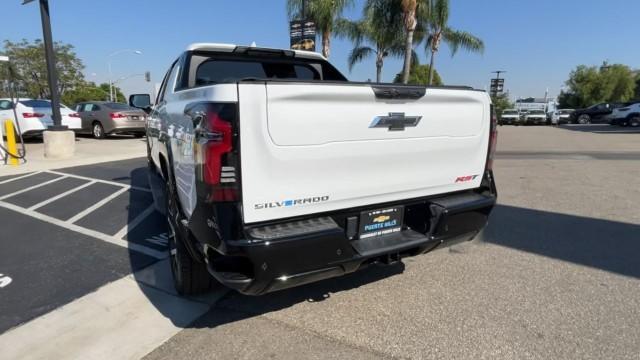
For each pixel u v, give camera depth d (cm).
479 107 332
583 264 415
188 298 342
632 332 295
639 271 399
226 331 296
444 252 447
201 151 235
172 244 345
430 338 288
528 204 648
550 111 3812
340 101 256
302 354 270
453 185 334
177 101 335
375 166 283
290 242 241
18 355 267
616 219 568
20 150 1284
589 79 6081
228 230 237
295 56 481
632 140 1780
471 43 2352
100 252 442
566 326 304
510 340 286
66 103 4434
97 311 322
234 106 228
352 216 288
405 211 316
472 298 346
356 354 271
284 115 239
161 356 267
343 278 382
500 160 1150
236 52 444
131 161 1099
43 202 651
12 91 1070
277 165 243
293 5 1686
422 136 301
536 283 373
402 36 1928
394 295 351
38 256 431
